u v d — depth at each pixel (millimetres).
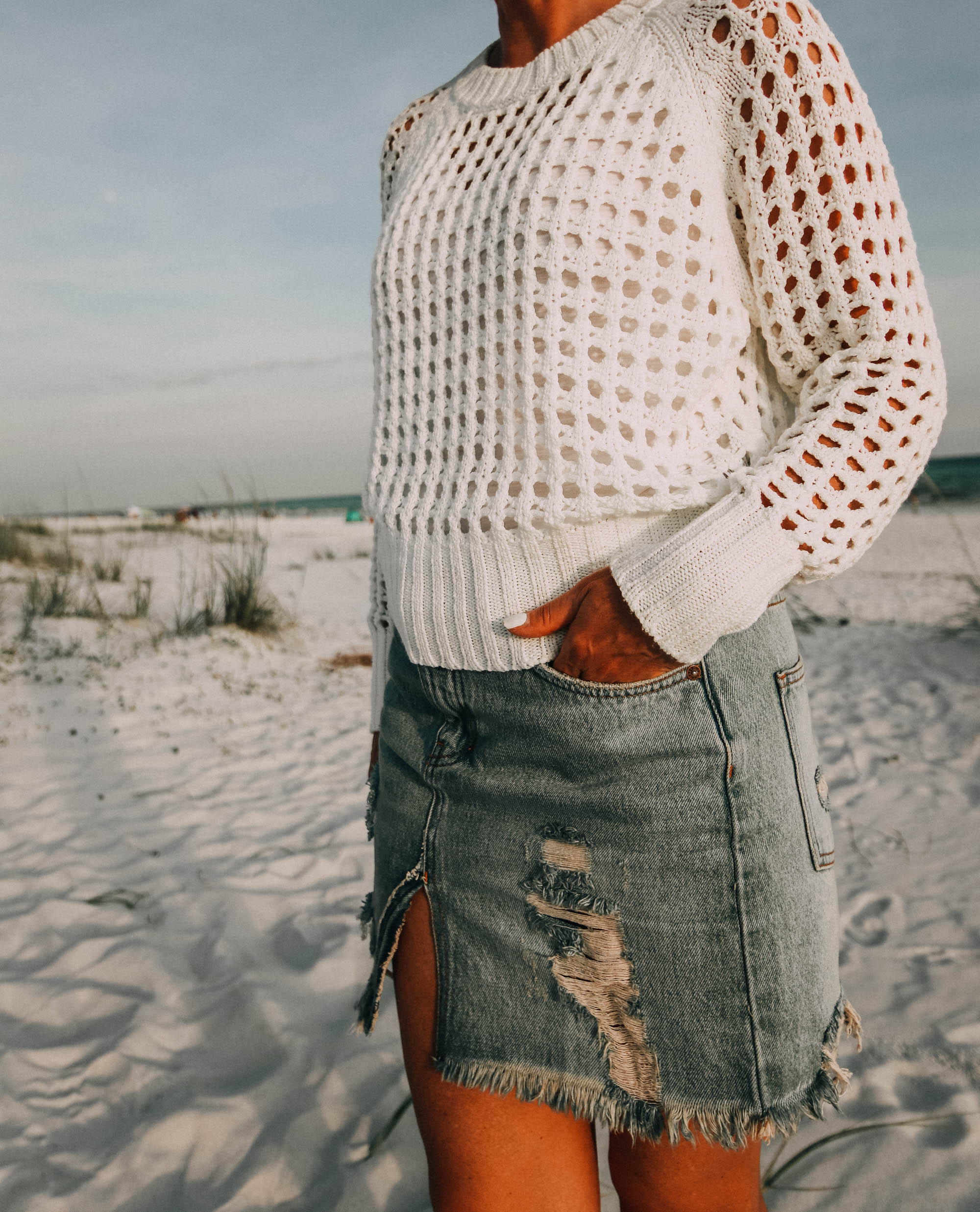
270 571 12992
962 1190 1534
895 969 2270
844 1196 1561
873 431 825
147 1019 2076
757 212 870
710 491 866
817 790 946
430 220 1056
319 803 3570
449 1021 988
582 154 899
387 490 1114
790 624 985
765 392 975
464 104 1113
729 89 867
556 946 925
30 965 2291
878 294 831
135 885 2756
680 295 868
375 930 1098
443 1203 987
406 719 1090
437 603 984
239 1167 1672
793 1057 870
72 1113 1791
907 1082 1838
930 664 5805
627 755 854
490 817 971
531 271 896
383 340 1146
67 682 5262
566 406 887
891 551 14727
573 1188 958
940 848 2996
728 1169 931
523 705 914
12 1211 1545
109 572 9125
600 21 982
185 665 6023
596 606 826
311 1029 2074
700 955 866
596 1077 914
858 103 839
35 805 3426
